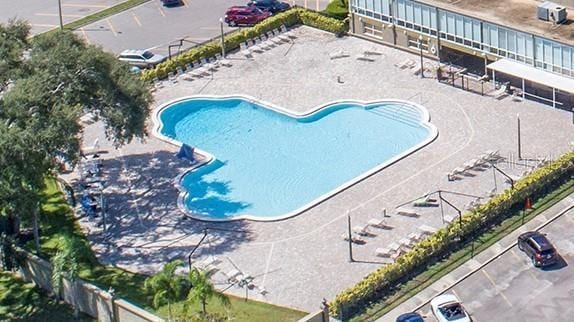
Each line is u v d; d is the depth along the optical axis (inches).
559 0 5753.0
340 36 6328.7
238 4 6889.8
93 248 4783.5
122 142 4928.6
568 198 4859.7
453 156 5182.1
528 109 5502.0
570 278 4419.3
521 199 4830.2
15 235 4842.5
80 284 4419.3
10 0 7194.9
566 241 4618.6
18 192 4471.0
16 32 5039.4
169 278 4234.7
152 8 6934.1
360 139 5452.8
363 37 6279.5
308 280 4488.2
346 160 5310.0
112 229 4894.2
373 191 4997.5
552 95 5575.8
